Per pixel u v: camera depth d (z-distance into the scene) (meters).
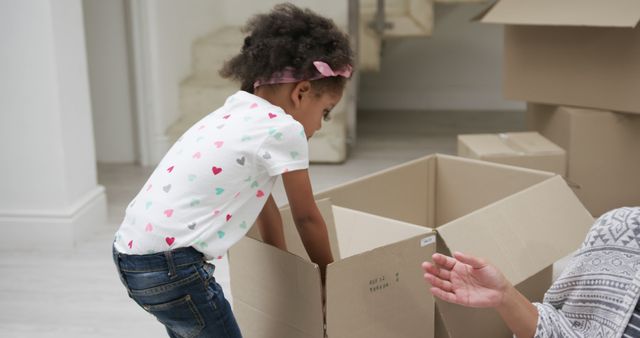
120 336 2.20
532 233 1.73
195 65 4.34
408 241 1.49
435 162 2.29
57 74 2.74
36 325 2.27
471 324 1.66
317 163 3.92
